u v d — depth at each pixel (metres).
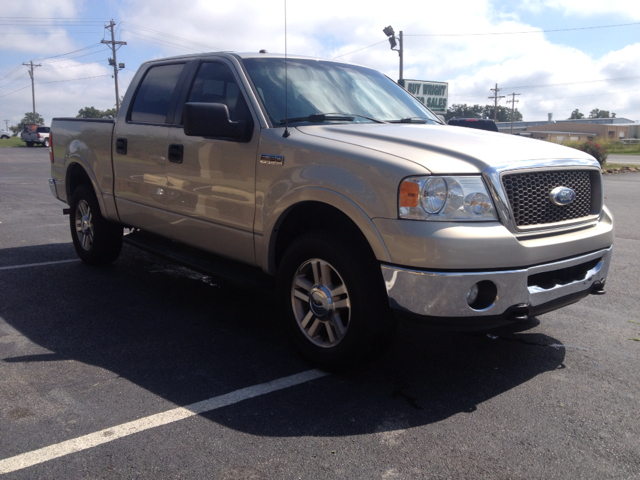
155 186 4.62
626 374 3.47
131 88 5.16
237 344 3.89
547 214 3.24
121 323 4.27
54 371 3.40
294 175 3.42
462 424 2.85
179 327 4.21
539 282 3.16
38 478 2.35
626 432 2.79
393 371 3.48
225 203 3.94
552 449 2.63
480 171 2.98
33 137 46.53
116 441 2.64
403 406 3.03
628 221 9.71
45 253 6.63
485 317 2.92
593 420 2.91
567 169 3.33
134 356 3.65
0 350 3.71
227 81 4.15
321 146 3.34
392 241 2.92
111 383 3.25
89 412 2.91
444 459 2.53
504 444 2.66
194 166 4.17
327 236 3.23
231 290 5.24
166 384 3.25
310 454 2.55
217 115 3.62
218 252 4.14
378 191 2.99
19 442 2.62
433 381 3.35
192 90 4.43
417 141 3.27
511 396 3.16
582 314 4.62
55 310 4.55
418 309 2.90
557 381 3.36
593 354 3.78
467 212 2.92
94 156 5.45
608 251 3.59
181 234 4.46
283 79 4.11
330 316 3.34
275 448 2.60
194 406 2.99
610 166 26.80
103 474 2.38
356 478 2.38
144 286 5.29
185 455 2.53
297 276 3.50
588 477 2.42
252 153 3.71
